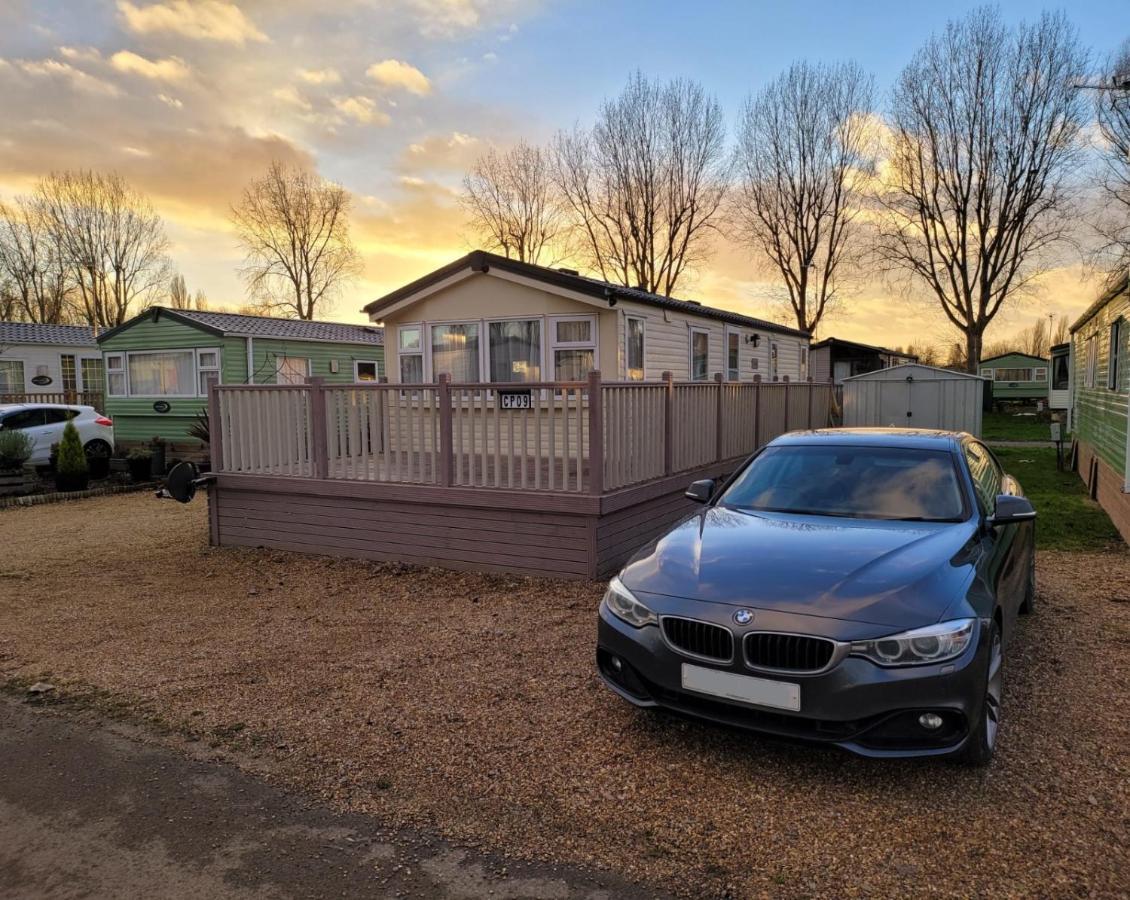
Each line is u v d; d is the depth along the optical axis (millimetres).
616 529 6605
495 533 6688
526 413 6520
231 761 3402
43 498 12484
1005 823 2762
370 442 7355
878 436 4934
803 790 3027
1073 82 25703
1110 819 2766
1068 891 2385
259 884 2529
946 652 2900
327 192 39969
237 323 19312
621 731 3582
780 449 4973
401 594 6215
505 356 11055
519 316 10891
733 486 4793
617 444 6590
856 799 2947
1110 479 8805
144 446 18719
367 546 7391
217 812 2986
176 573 7242
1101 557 6957
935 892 2402
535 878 2529
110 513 11414
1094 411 10914
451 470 6871
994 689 3271
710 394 8719
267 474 7941
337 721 3787
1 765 3414
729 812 2887
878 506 4215
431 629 5230
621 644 3436
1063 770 3123
